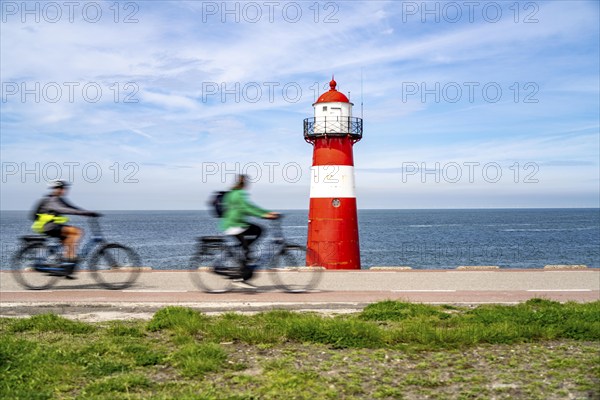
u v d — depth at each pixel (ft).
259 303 37.04
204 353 24.56
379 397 20.35
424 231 380.78
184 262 159.53
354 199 89.51
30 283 45.73
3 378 21.72
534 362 24.43
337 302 37.50
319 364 24.17
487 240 276.82
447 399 20.21
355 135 89.76
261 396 20.33
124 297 39.29
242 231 42.22
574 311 32.04
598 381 21.75
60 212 42.29
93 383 21.29
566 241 267.59
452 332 27.61
